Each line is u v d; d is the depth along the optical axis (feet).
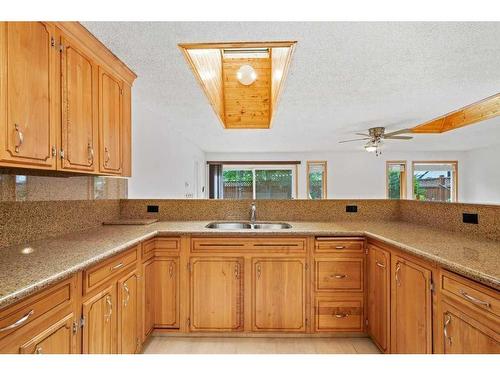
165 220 8.69
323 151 21.91
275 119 11.95
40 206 5.48
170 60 6.43
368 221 8.56
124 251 5.36
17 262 3.95
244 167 22.72
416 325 4.74
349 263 6.75
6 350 2.88
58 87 4.58
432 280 4.35
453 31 5.29
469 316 3.62
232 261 6.82
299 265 6.77
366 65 6.73
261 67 12.30
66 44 4.77
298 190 22.13
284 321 6.80
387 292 5.73
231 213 8.76
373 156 21.89
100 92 5.77
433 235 6.02
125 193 8.86
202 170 21.38
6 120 3.63
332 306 6.79
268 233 6.70
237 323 6.83
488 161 20.21
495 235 5.44
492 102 12.04
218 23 4.99
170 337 6.89
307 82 7.79
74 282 3.94
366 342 6.64
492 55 6.24
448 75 7.34
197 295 6.86
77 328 3.98
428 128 15.53
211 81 9.25
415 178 22.38
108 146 6.05
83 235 6.06
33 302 3.22
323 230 6.81
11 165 3.71
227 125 13.25
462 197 21.94
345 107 10.21
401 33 5.35
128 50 5.94
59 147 4.58
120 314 5.19
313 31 5.27
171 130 13.09
